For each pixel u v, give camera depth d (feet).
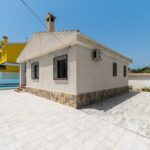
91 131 13.16
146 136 12.26
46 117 17.17
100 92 28.66
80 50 22.90
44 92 30.96
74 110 20.67
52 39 27.37
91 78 25.66
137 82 53.57
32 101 27.17
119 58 37.09
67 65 23.89
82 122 15.53
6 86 60.70
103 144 10.80
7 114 18.35
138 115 18.43
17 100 28.17
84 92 23.71
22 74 45.39
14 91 43.42
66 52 24.21
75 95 22.00
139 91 49.01
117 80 37.68
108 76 32.22
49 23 32.30
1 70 60.18
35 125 14.49
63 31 23.90
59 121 15.78
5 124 14.70
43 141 11.11
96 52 25.16
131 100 29.68
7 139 11.35
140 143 11.05
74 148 10.17
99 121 15.92
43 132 12.80
